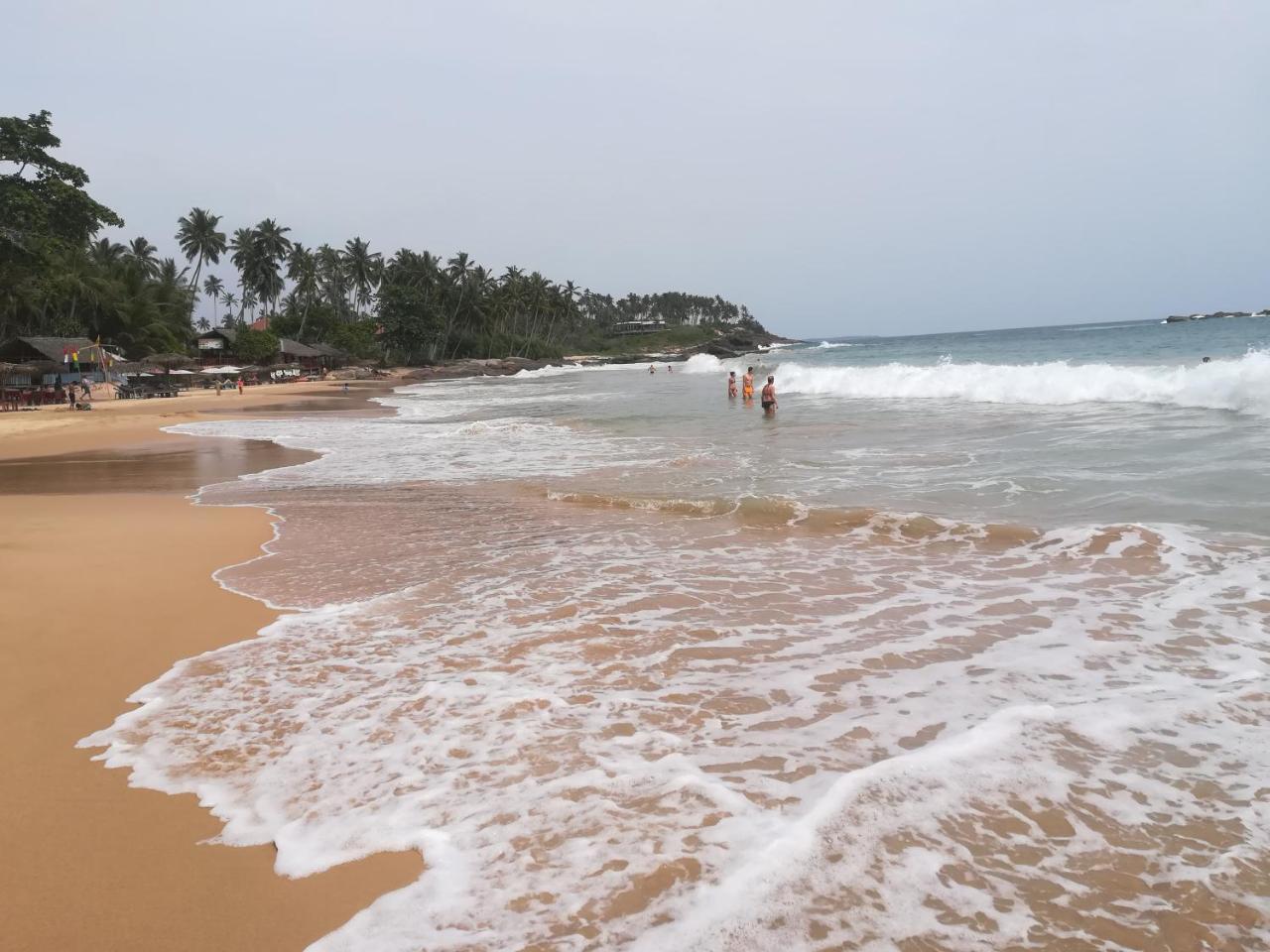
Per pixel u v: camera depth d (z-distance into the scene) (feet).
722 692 14.87
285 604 21.77
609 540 28.35
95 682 16.37
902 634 17.75
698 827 10.34
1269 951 7.95
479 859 9.91
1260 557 21.74
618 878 9.39
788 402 88.74
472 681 15.79
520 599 21.49
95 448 72.33
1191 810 10.39
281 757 12.89
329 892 9.44
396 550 28.02
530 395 149.28
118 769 12.66
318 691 15.55
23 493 45.47
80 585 23.94
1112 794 10.81
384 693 15.34
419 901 9.19
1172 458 36.68
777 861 9.51
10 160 124.26
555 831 10.41
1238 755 11.73
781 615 19.42
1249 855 9.43
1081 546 23.93
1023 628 17.74
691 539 28.02
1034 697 14.05
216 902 9.34
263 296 317.42
